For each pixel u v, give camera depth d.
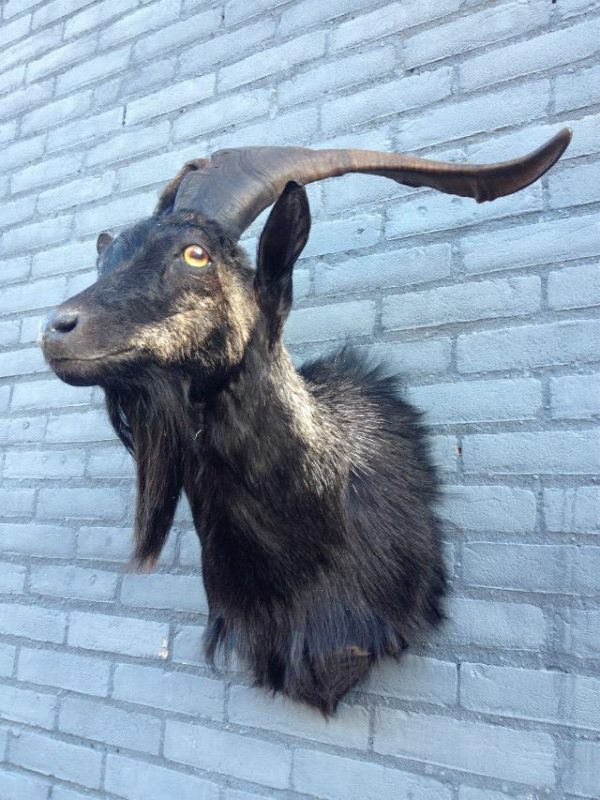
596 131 0.90
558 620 0.80
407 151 1.03
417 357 0.96
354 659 0.81
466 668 0.83
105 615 1.12
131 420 0.74
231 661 0.98
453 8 1.04
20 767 1.14
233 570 0.76
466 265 0.96
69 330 0.62
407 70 1.06
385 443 0.86
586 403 0.84
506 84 0.97
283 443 0.72
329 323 1.05
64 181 1.42
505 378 0.90
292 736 0.91
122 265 0.67
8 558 1.27
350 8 1.14
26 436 1.32
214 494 0.74
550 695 0.78
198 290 0.67
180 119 1.29
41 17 1.56
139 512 0.76
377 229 1.04
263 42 1.22
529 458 0.86
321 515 0.74
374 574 0.79
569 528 0.81
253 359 0.71
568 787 0.75
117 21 1.43
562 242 0.89
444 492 0.90
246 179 0.77
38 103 1.51
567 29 0.94
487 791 0.78
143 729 1.03
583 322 0.86
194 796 0.96
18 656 1.20
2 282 1.46
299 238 0.69
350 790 0.85
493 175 0.77
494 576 0.84
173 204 0.78
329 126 1.12
